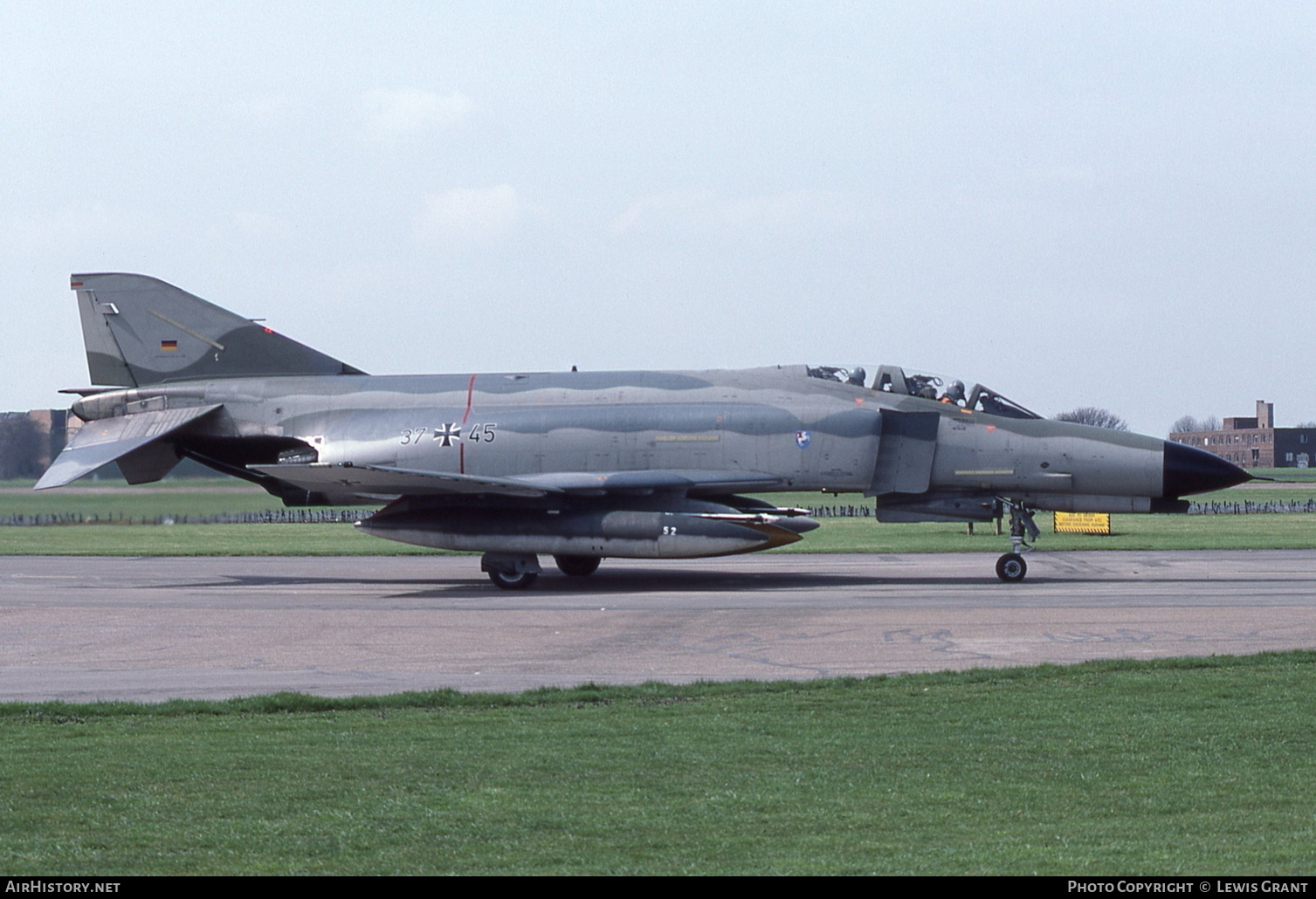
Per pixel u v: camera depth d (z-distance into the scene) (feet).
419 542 164.96
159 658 101.71
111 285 190.90
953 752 60.85
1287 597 139.13
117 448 178.91
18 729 70.74
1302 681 81.10
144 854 44.98
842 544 248.73
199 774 57.57
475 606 140.56
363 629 119.55
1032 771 56.65
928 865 42.29
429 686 86.89
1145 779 54.75
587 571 181.98
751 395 171.01
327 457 176.24
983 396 170.60
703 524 157.79
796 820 48.55
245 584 174.70
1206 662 89.81
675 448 168.35
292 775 57.26
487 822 48.62
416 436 173.68
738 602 140.77
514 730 68.39
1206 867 41.81
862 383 171.73
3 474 252.83
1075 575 173.99
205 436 183.32
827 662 96.07
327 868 42.93
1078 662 90.63
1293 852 43.52
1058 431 166.09
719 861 43.14
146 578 185.98
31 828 48.52
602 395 174.09
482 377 181.57
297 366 188.55
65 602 146.61
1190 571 179.73
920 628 115.75
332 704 78.33
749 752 61.36
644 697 80.18
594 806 51.08
